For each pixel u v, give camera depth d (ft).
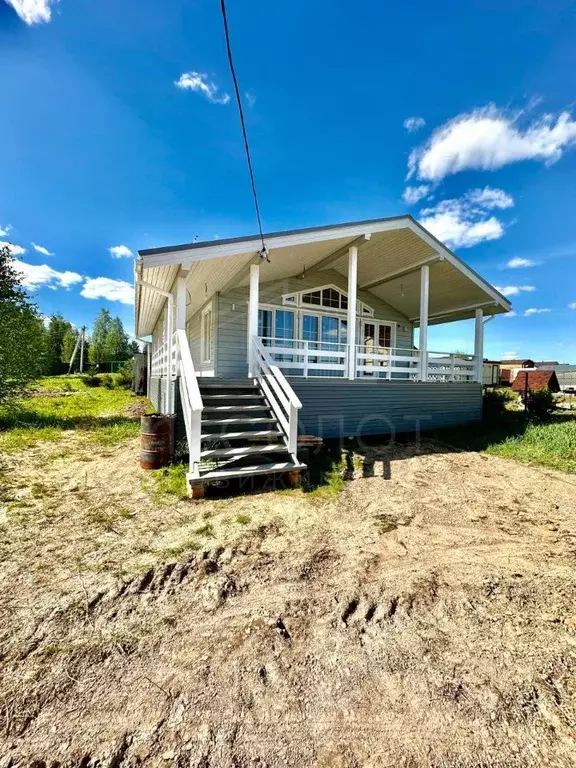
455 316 41.52
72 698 5.58
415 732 5.12
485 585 8.91
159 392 35.55
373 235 26.99
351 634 7.16
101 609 7.68
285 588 8.64
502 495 15.62
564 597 8.51
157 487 15.21
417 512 13.56
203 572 9.14
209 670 6.19
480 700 5.68
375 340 39.32
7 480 15.97
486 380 78.84
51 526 11.55
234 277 25.62
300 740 4.98
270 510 13.12
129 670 6.15
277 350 23.25
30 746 4.83
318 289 34.12
